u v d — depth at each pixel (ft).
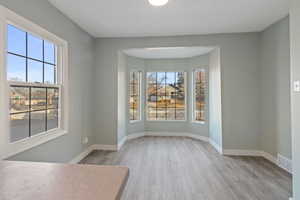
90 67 12.38
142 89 18.02
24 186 2.55
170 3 8.14
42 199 2.22
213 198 7.04
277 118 10.21
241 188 7.79
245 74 11.87
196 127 16.83
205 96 15.78
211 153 12.38
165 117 18.51
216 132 13.33
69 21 9.68
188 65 17.70
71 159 9.90
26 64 6.83
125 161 10.87
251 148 11.90
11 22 5.98
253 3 8.16
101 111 13.10
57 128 8.85
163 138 16.83
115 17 9.56
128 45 12.77
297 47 5.71
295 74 5.84
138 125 17.62
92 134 12.79
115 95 13.01
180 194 7.30
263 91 11.44
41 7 7.39
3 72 5.57
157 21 10.10
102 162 10.68
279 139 10.09
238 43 11.89
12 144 5.93
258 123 11.80
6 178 2.81
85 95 11.64
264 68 11.30
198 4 8.22
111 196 2.28
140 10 8.79
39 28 7.25
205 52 15.31
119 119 13.57
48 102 8.18
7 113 5.75
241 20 9.98
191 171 9.47
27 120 6.86
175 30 11.45
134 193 7.35
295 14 5.76
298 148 5.81
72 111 10.01
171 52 15.31
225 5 8.34
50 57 8.41
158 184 8.10
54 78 8.73
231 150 12.05
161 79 18.53
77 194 2.33
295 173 5.95
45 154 7.64
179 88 18.19
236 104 11.99
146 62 18.25
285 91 9.57
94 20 9.93
